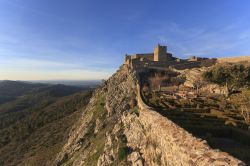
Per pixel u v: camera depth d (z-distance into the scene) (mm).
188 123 33969
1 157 135250
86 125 82938
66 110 186875
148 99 59656
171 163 21797
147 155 31875
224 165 13891
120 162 38938
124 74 97562
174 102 54000
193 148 17844
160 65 124312
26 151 130750
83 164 58281
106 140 54469
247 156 22734
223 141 29328
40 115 190625
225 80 71188
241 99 55656
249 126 32312
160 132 26938
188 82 90688
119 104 74062
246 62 97625
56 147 109312
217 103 52562
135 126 42188
